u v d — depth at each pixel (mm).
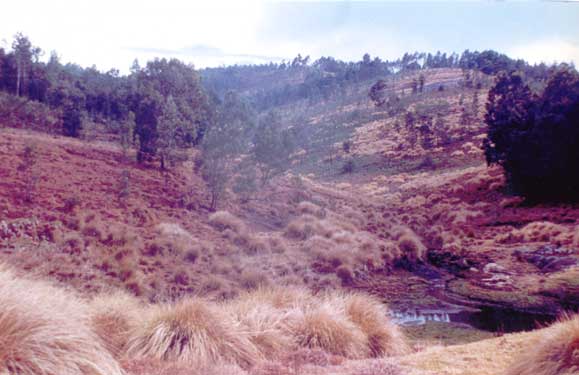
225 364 5367
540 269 13930
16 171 14945
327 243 15117
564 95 20141
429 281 13852
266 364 5602
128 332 5930
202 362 5285
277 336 6441
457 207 19969
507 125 21406
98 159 17703
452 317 11047
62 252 11867
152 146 18750
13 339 3781
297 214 17578
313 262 14133
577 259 13953
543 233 16297
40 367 3715
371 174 24047
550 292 12117
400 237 16719
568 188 19000
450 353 6012
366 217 18812
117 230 13266
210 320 5980
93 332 5223
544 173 19312
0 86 20922
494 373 5082
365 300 8008
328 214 17953
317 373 5254
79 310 5262
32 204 13656
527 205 19375
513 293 12414
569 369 4406
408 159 26172
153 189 16547
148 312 6543
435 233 18047
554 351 4691
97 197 14992
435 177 23438
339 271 13547
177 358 5418
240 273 12883
